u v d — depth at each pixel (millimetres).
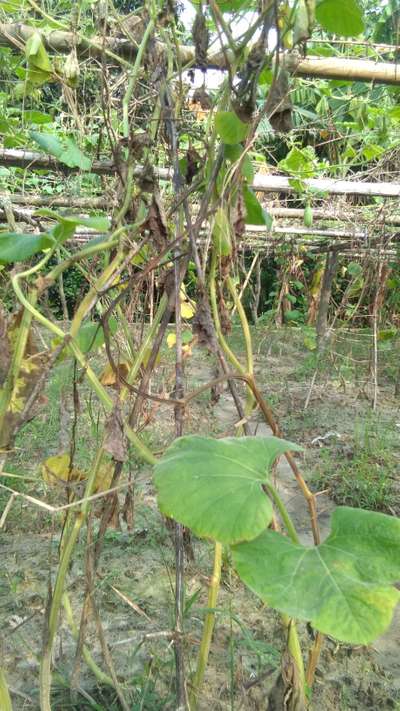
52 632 1538
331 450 5055
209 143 1705
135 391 1447
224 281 1699
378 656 2539
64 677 2260
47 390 4797
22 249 1373
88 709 2092
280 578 1013
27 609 2727
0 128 3135
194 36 1534
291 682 1417
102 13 1766
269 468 1184
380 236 6324
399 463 4750
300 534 3623
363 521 1113
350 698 2285
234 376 1448
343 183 4621
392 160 5012
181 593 1497
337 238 7012
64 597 2031
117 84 2002
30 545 3283
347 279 10359
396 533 1069
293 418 6039
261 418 5891
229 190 1562
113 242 1496
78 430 4676
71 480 1775
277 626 2633
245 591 2926
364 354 8898
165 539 3324
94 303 1461
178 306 1530
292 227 6645
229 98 1493
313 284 10664
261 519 1039
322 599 974
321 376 7762
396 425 5867
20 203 3998
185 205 1538
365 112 3422
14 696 2186
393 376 7969
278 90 1411
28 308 1359
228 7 1632
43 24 2258
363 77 2217
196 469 1131
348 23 1544
